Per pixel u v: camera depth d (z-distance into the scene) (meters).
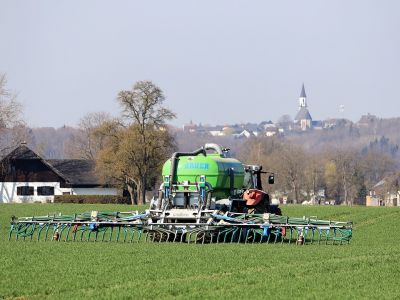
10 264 76.25
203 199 108.81
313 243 105.69
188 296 58.72
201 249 91.75
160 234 106.31
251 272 71.44
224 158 115.62
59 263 77.25
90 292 60.59
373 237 123.75
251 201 113.81
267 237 105.69
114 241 107.19
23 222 107.69
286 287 63.12
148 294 59.50
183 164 110.81
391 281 66.50
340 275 69.69
